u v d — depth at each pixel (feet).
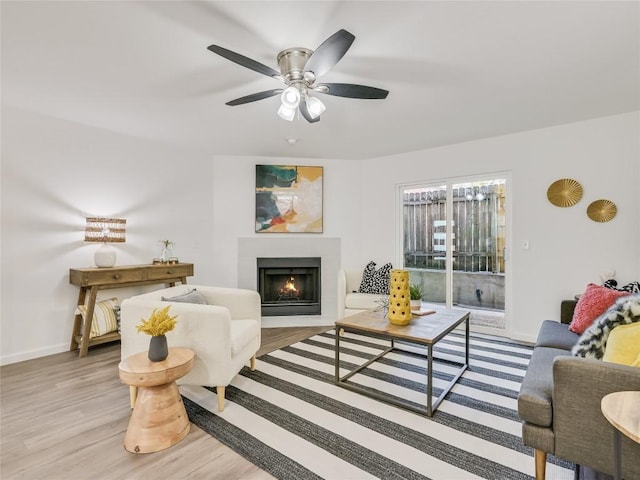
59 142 11.07
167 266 12.59
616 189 10.59
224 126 11.61
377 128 11.74
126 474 5.38
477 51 6.81
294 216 16.03
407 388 8.38
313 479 5.28
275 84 8.36
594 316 7.84
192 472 5.43
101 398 7.91
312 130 12.00
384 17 5.73
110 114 10.54
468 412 7.25
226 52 5.66
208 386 7.80
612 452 4.31
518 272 12.35
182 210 14.58
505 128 11.76
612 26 5.98
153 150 13.62
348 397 7.95
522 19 5.79
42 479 5.27
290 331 13.79
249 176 15.89
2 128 10.00
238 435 6.44
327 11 5.58
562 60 7.17
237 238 15.81
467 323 9.75
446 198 14.32
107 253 11.43
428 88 8.52
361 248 16.52
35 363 10.09
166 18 5.80
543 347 7.47
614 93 8.91
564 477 5.26
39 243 10.75
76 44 6.61
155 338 6.48
